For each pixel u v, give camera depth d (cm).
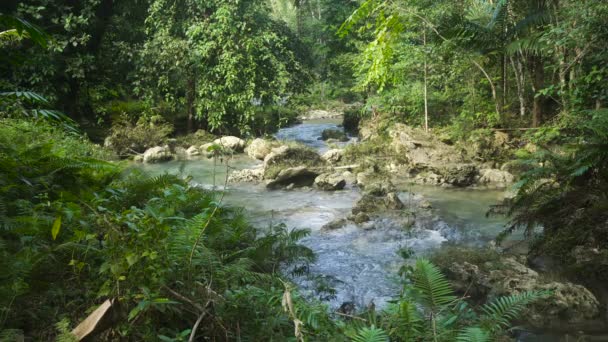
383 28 1220
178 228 340
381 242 689
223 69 1565
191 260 299
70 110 1578
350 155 1309
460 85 1461
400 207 870
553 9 1152
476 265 548
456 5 1355
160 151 1391
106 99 1655
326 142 1669
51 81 1508
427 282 314
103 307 254
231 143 1527
